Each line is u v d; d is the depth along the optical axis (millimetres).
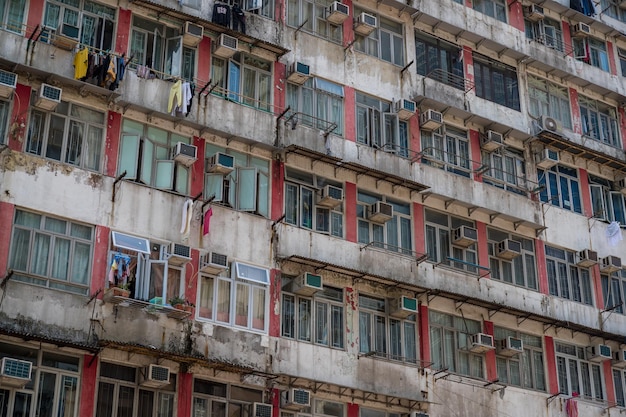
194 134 25312
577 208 32281
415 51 30453
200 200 24656
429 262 28047
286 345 24672
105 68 23641
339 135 27781
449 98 30375
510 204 30312
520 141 31578
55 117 23422
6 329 20562
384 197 28094
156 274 23062
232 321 24125
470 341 27875
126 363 22375
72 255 22484
